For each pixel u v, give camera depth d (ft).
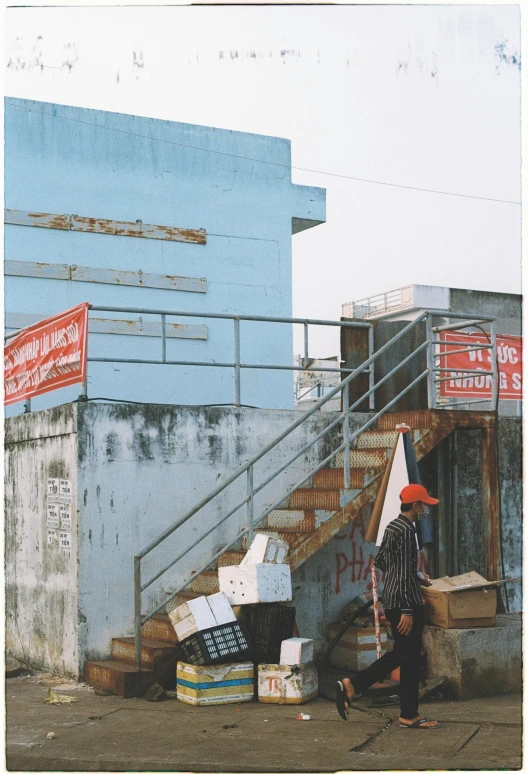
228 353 48.24
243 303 48.93
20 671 30.30
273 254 50.01
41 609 31.40
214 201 48.52
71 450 29.43
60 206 44.42
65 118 44.83
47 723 23.32
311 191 51.60
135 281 45.98
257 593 26.00
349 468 30.14
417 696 22.52
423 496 23.45
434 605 26.45
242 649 25.67
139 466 30.09
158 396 46.06
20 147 43.60
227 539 31.71
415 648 22.65
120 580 29.48
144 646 27.22
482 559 37.04
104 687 27.17
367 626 31.24
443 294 85.76
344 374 36.81
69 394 43.75
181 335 46.91
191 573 30.86
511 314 82.02
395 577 22.77
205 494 31.27
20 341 34.94
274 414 32.96
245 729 22.50
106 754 20.49
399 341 37.96
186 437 31.07
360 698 25.52
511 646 26.55
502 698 25.82
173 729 22.58
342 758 20.06
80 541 28.89
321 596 33.19
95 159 45.50
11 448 34.45
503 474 37.27
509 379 39.11
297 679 25.20
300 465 33.30
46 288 43.78
